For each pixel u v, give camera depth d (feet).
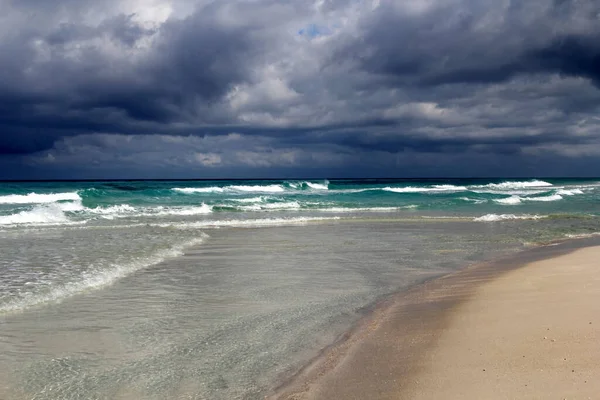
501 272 30.25
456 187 191.01
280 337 19.02
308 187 163.63
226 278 30.60
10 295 24.88
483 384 12.76
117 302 24.26
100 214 78.18
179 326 20.45
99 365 16.20
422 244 46.73
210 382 14.79
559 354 14.28
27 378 15.15
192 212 84.79
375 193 143.02
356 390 13.35
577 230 57.72
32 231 54.75
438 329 18.38
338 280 30.22
